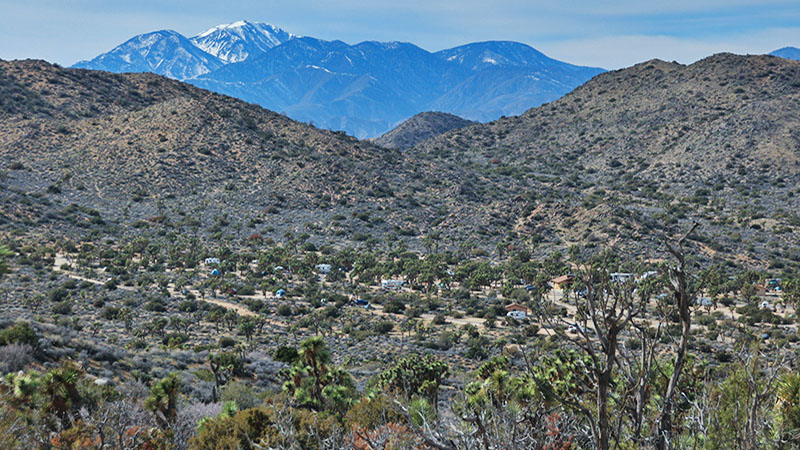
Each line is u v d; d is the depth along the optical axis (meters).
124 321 73.06
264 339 72.06
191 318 81.56
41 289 86.25
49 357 28.61
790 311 91.00
